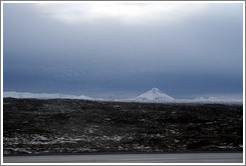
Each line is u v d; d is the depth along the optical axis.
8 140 14.02
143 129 14.85
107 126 14.75
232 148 14.81
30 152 13.97
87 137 14.50
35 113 14.56
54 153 14.10
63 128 14.51
